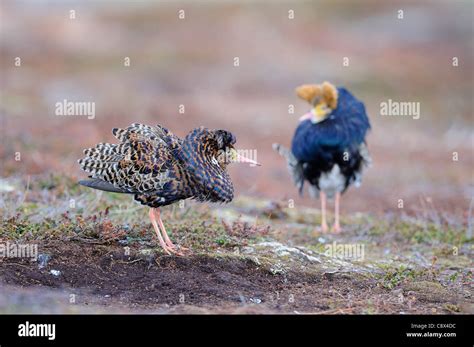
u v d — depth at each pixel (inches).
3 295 346.6
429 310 381.4
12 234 415.2
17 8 1724.9
